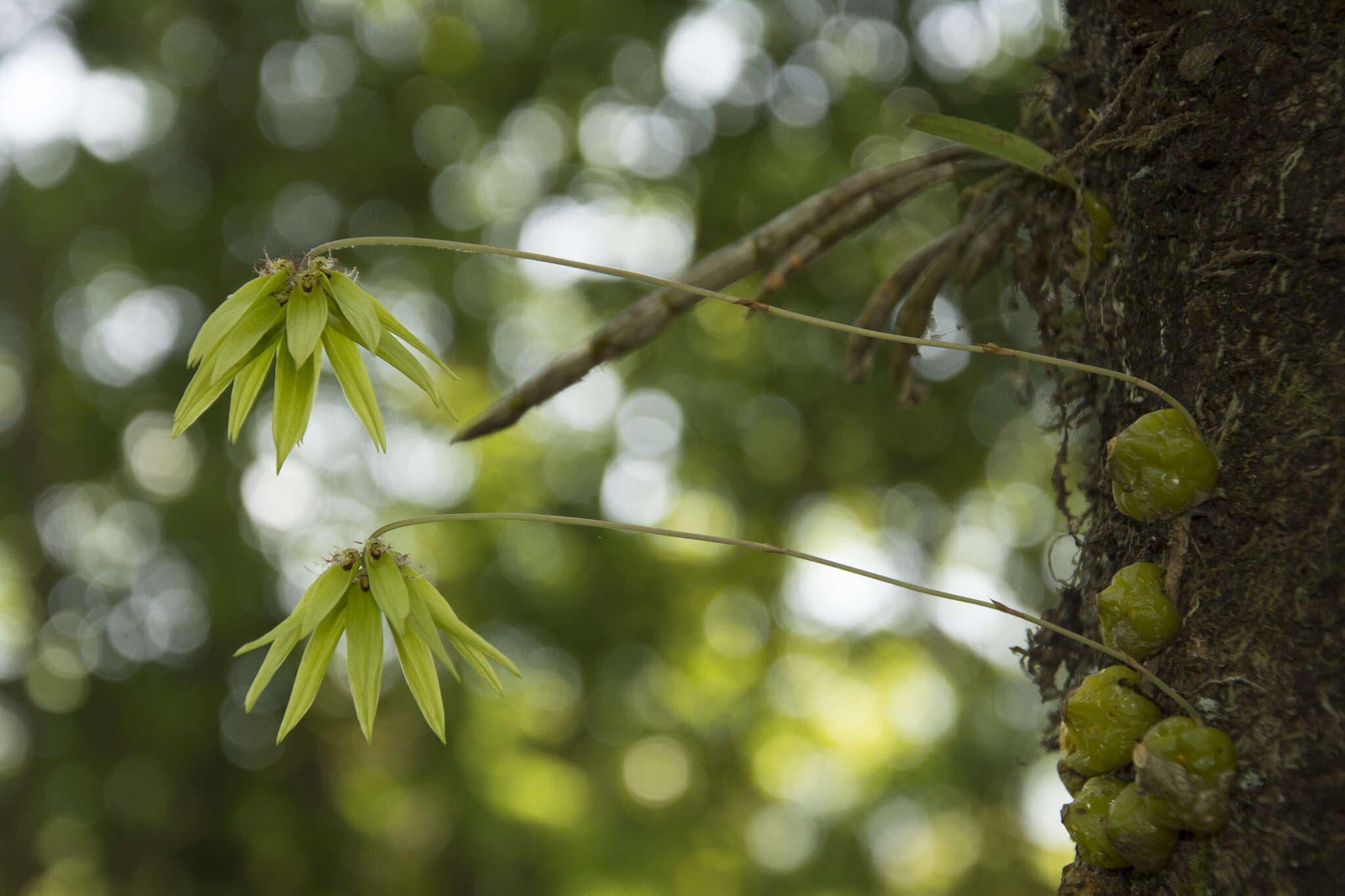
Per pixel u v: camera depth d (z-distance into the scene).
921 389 1.87
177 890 7.21
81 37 7.61
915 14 7.39
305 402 1.07
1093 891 1.04
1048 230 1.49
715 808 8.62
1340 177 0.92
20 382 8.05
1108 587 1.04
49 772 7.30
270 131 7.79
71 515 8.14
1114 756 1.00
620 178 8.12
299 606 1.04
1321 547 0.89
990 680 8.51
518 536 8.12
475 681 7.52
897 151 7.58
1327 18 0.95
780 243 1.56
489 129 8.11
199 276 7.49
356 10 7.97
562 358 1.53
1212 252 1.00
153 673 7.35
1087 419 1.46
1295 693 0.89
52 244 7.77
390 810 7.54
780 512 8.13
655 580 8.20
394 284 8.02
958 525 8.55
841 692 9.09
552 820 7.36
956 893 8.14
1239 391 0.96
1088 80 1.31
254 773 7.35
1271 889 0.87
